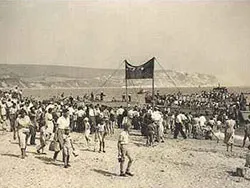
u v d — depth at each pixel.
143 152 18.92
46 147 18.41
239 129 30.55
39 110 19.84
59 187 12.02
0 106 23.25
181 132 24.16
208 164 16.94
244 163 17.42
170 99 40.47
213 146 21.88
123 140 13.95
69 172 13.98
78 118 23.83
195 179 14.11
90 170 14.55
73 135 22.66
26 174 13.26
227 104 37.41
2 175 12.97
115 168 15.18
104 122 18.36
